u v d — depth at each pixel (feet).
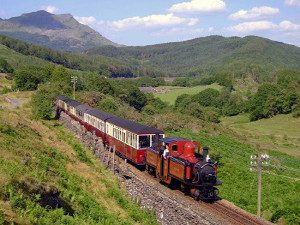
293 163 199.31
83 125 165.17
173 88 649.20
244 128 358.02
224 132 261.85
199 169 78.18
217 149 194.29
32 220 52.19
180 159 82.58
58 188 75.05
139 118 242.99
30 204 56.85
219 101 459.73
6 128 105.81
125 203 89.40
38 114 201.67
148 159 99.45
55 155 106.01
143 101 382.63
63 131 167.22
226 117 435.53
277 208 101.35
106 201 87.10
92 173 103.09
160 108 394.93
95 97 269.03
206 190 79.71
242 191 118.73
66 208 68.33
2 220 46.37
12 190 57.06
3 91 325.01
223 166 150.00
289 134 330.54
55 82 309.42
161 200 80.84
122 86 394.93
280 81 495.41
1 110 159.12
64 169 95.81
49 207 62.75
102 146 124.88
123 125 115.14
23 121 145.48
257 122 390.63
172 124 244.42
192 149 82.74
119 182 102.58
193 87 602.85
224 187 122.21
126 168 104.73
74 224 60.13
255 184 129.29
